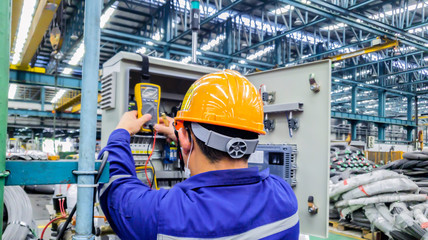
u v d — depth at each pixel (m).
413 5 11.25
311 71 1.82
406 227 3.21
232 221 0.62
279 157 1.85
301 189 1.84
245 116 0.72
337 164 5.44
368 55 16.09
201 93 0.74
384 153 10.57
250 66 14.74
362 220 3.92
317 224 1.74
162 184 1.84
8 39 0.69
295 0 8.70
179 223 0.61
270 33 14.16
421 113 26.02
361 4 8.81
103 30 10.63
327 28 13.34
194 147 0.75
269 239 0.65
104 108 1.78
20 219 1.69
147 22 12.84
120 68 1.62
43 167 0.81
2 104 0.68
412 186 3.79
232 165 0.71
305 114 1.84
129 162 0.86
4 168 0.70
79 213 0.83
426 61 17.50
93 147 0.85
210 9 11.84
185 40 14.37
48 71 14.05
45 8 5.63
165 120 1.56
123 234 0.69
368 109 25.44
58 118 14.10
